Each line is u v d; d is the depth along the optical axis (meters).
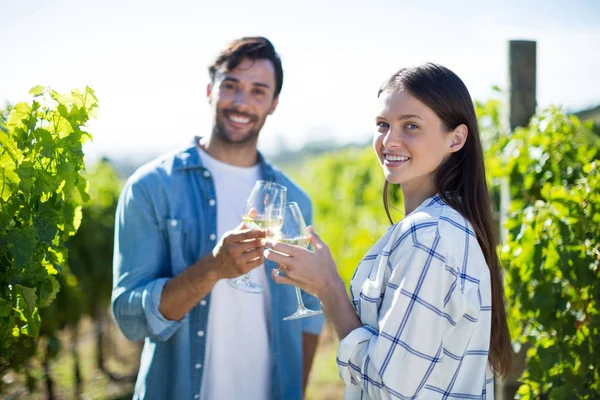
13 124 1.89
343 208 8.68
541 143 3.09
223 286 2.52
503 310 1.84
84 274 5.64
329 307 1.83
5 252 1.81
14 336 2.02
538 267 2.65
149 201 2.48
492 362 1.83
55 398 4.98
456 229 1.68
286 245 1.84
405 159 1.78
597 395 2.51
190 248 2.54
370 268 1.83
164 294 2.32
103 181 6.37
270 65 2.63
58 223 2.01
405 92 1.76
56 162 1.90
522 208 3.17
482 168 1.84
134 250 2.45
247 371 2.52
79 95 1.99
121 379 6.07
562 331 2.58
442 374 1.65
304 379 2.80
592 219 2.53
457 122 1.79
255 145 2.71
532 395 2.69
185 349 2.44
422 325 1.60
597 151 3.04
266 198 2.10
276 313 2.58
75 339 5.25
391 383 1.59
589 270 2.49
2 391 3.61
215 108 2.61
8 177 1.78
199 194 2.58
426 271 1.61
